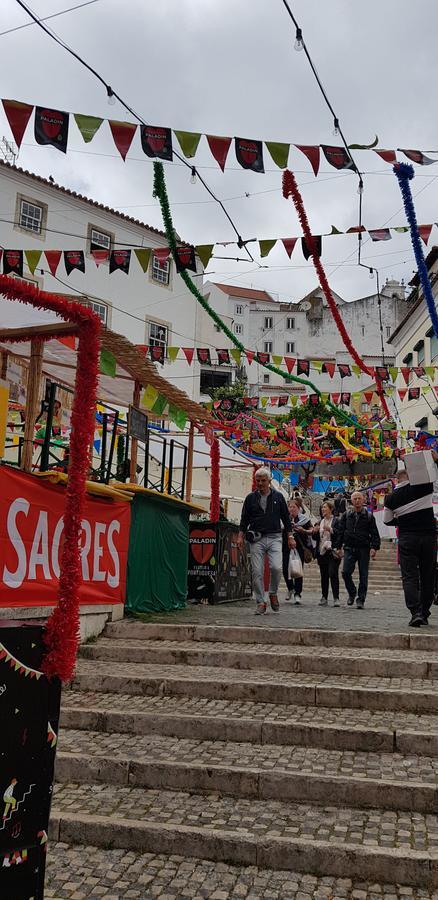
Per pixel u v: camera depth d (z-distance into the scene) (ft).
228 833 12.53
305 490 85.10
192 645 23.39
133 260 87.66
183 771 14.66
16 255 24.36
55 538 22.26
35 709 8.98
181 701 18.71
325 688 18.38
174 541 32.42
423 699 17.72
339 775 14.26
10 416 35.83
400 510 26.37
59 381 34.58
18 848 8.54
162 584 30.76
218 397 140.87
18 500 20.31
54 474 21.65
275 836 12.44
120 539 26.91
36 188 78.48
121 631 24.90
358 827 12.87
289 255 21.75
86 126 16.02
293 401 48.85
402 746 15.72
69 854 12.57
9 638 8.63
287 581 38.45
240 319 190.49
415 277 79.05
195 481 65.46
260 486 30.60
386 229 21.29
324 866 11.88
